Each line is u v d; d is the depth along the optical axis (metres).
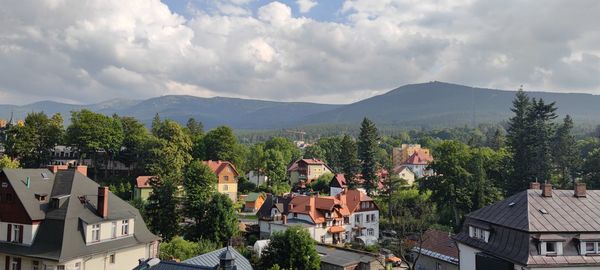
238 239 81.56
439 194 95.62
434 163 98.25
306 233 63.38
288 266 60.47
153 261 34.50
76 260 47.78
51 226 49.03
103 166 134.38
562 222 40.06
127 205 58.50
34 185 52.34
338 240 93.88
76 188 53.72
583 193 44.25
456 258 61.22
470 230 47.47
